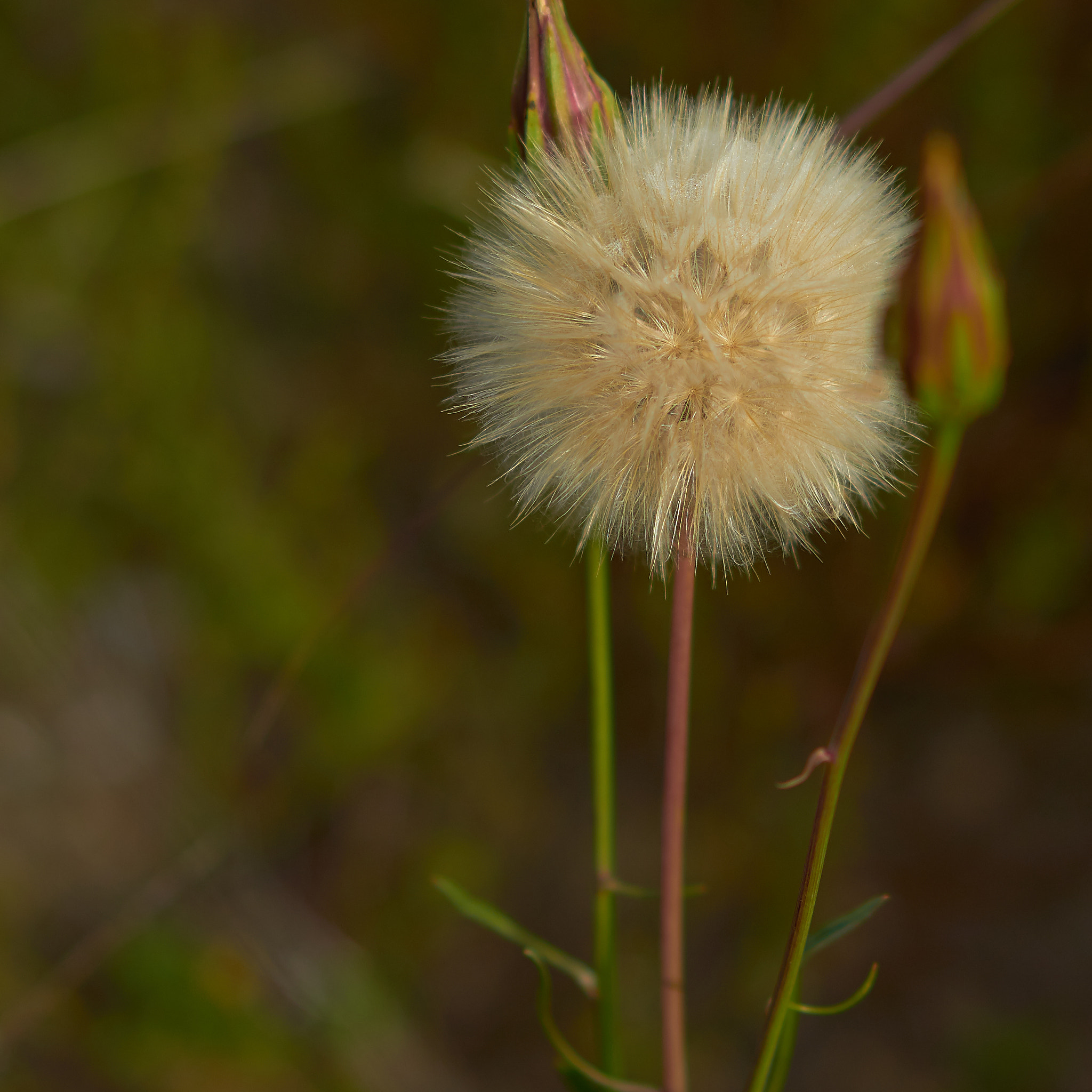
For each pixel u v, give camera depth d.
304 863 0.91
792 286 0.56
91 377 0.93
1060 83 0.79
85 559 0.93
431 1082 0.82
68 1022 0.81
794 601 0.89
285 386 0.99
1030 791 0.88
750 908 0.87
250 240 1.02
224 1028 0.80
